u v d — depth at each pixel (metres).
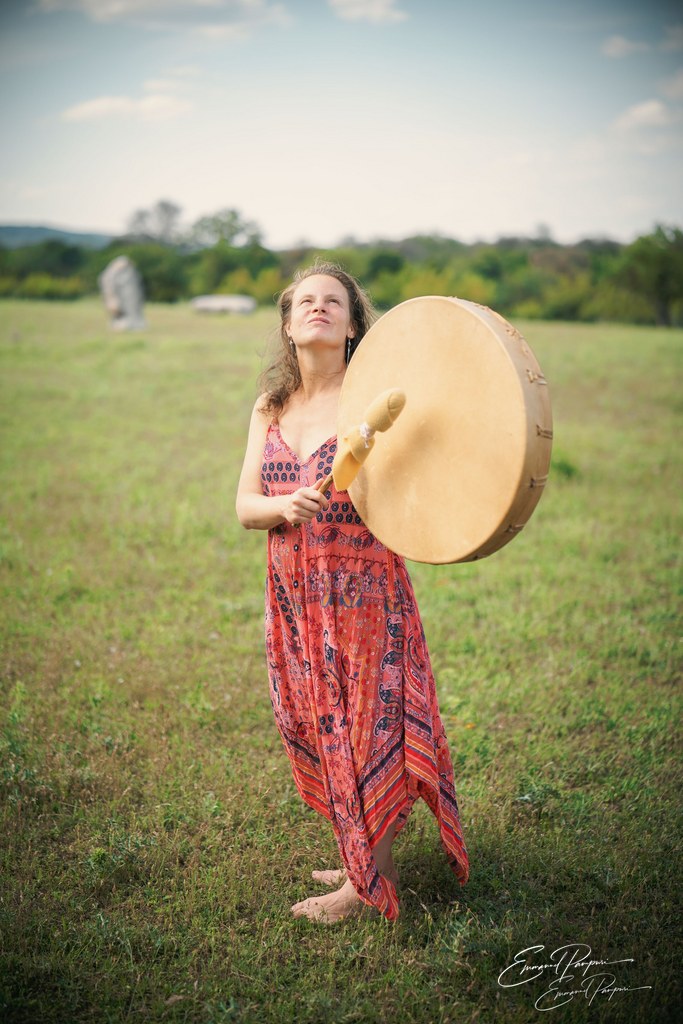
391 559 2.63
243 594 5.55
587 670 4.45
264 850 3.08
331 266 2.80
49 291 38.50
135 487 7.88
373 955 2.59
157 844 3.05
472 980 2.52
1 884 2.86
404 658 2.61
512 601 5.41
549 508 7.38
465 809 3.29
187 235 46.78
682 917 2.74
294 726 2.77
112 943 2.60
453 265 39.12
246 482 2.79
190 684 4.24
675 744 3.82
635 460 9.08
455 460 2.34
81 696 4.09
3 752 3.61
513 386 2.18
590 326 27.56
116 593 5.46
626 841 3.10
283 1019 2.36
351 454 2.39
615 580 5.76
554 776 3.58
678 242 30.02
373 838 2.55
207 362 15.99
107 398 12.42
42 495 7.59
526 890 2.89
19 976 2.48
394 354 2.49
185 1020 2.36
